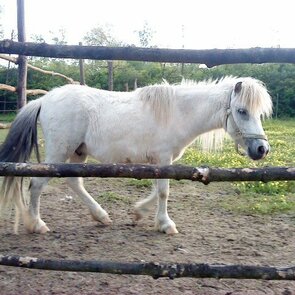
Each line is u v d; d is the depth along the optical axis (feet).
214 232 17.38
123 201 22.33
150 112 16.29
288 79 89.97
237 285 12.13
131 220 18.90
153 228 17.71
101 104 16.63
